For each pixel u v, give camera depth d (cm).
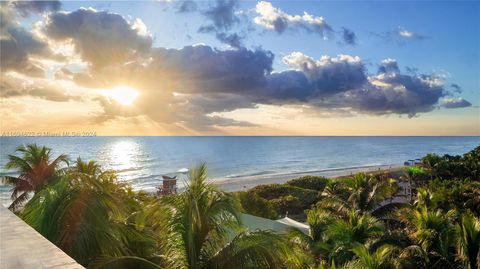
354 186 3064
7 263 218
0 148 16000
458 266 1633
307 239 1902
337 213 2778
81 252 827
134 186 7762
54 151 16450
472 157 5816
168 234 904
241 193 3622
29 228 297
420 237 1767
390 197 4250
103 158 13975
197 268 873
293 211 4266
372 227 1873
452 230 1748
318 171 10844
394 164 13362
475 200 2912
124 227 1023
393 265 1363
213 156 16150
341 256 1620
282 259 941
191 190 916
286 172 10688
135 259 853
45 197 918
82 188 912
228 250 885
